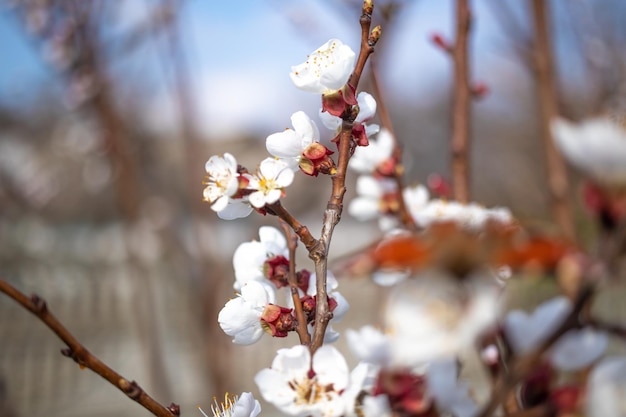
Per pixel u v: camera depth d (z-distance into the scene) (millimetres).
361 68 274
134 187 819
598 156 167
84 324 1643
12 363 1403
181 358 1232
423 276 173
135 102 896
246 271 296
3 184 1640
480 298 172
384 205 422
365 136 281
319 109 285
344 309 283
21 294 251
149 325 826
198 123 758
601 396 181
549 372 190
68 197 1937
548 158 471
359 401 221
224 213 274
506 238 167
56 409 1291
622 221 169
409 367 198
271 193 264
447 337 174
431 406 197
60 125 1280
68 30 809
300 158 273
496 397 185
